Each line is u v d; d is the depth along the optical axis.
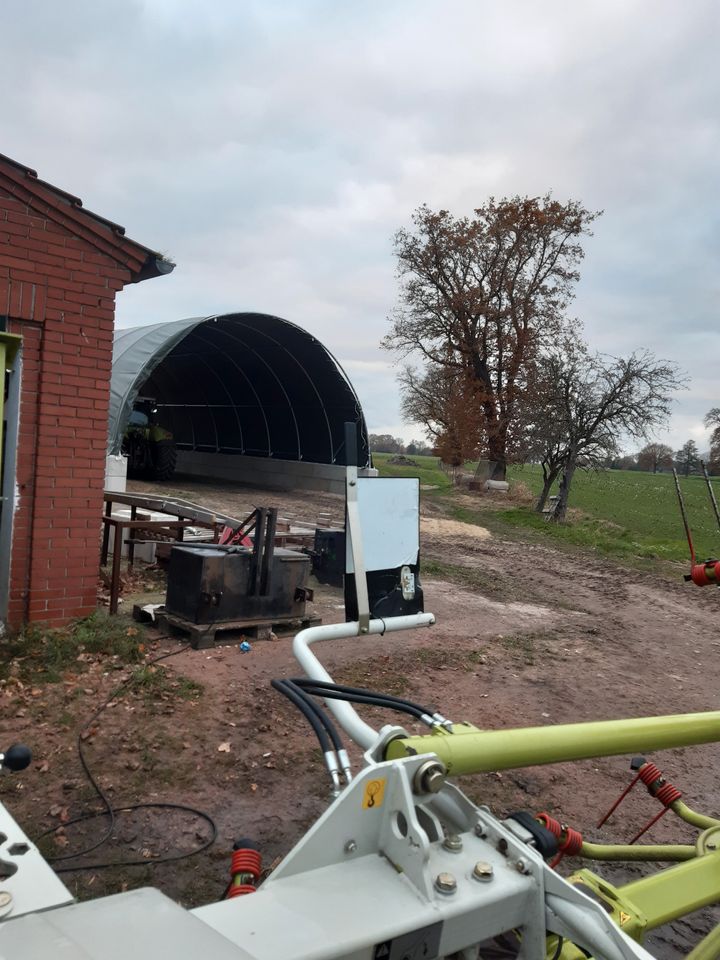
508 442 31.64
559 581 12.96
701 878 2.27
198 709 5.39
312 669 2.27
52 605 6.79
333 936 1.27
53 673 5.62
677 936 3.39
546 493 24.23
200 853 3.68
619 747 2.11
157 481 24.33
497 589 11.49
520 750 1.89
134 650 6.29
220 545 7.52
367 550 2.49
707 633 10.03
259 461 27.20
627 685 7.21
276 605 7.29
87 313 6.80
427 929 1.37
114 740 4.80
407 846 1.48
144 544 10.16
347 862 1.51
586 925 1.47
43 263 6.53
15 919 1.11
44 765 4.40
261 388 25.42
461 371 33.66
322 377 22.38
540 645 8.34
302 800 4.30
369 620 2.46
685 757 5.54
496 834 1.66
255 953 1.21
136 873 3.47
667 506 29.55
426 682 6.57
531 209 31.52
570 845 2.06
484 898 1.46
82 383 6.83
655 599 12.13
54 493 6.73
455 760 1.78
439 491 30.19
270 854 3.73
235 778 4.49
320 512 18.77
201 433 31.47
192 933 1.10
